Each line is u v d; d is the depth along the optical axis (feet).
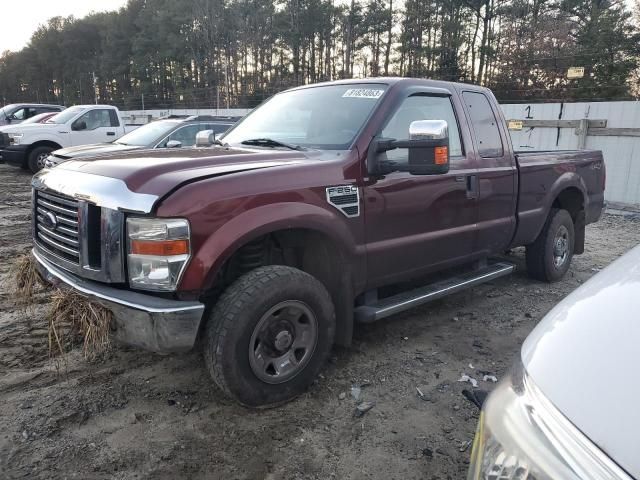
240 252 10.41
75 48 269.03
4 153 45.24
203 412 9.98
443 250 13.52
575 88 81.61
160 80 217.97
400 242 12.22
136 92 219.82
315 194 10.37
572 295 5.17
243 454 8.80
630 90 83.10
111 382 10.99
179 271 8.72
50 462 8.47
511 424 4.04
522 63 95.35
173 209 8.65
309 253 11.47
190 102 151.43
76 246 9.56
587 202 19.49
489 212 14.89
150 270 8.75
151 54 217.77
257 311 9.39
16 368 11.47
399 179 12.03
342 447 9.05
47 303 11.00
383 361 12.23
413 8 136.87
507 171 15.34
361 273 11.52
